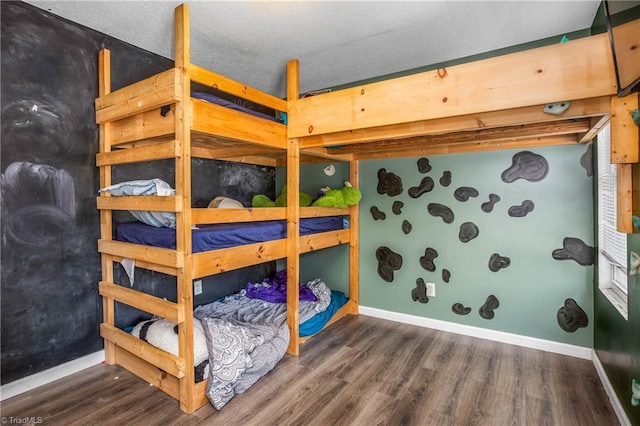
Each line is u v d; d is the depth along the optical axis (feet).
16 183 6.64
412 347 8.89
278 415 6.01
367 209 11.50
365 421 5.85
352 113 7.22
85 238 7.75
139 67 8.68
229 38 8.11
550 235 8.71
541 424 5.80
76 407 6.23
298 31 7.82
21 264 6.72
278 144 8.16
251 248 7.41
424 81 6.32
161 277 9.33
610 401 6.42
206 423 5.80
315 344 9.09
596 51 4.97
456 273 9.96
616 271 7.11
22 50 6.68
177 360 6.07
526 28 7.84
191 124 6.12
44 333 7.04
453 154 9.95
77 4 6.71
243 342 6.99
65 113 7.36
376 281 11.34
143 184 6.70
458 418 5.94
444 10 7.07
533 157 8.86
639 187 4.84
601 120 5.96
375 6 6.88
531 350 8.73
